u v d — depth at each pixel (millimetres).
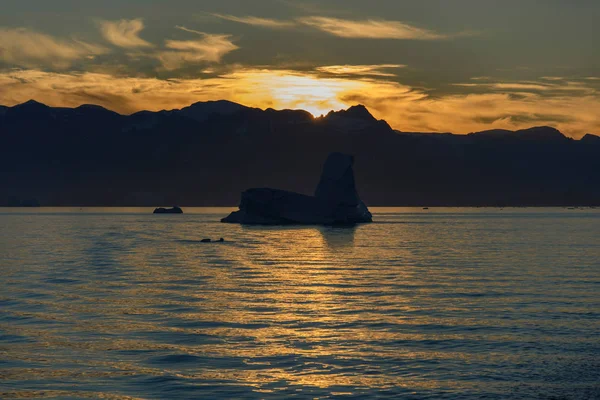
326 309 37750
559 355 27047
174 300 41062
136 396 22125
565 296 42875
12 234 130875
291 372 24859
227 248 89938
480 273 57531
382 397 22078
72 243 101500
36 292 44562
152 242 103625
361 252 83000
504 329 31984
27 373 24531
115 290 45781
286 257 75062
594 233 139375
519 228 165375
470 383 23516
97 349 27953
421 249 88938
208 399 21812
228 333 31172
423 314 36094
